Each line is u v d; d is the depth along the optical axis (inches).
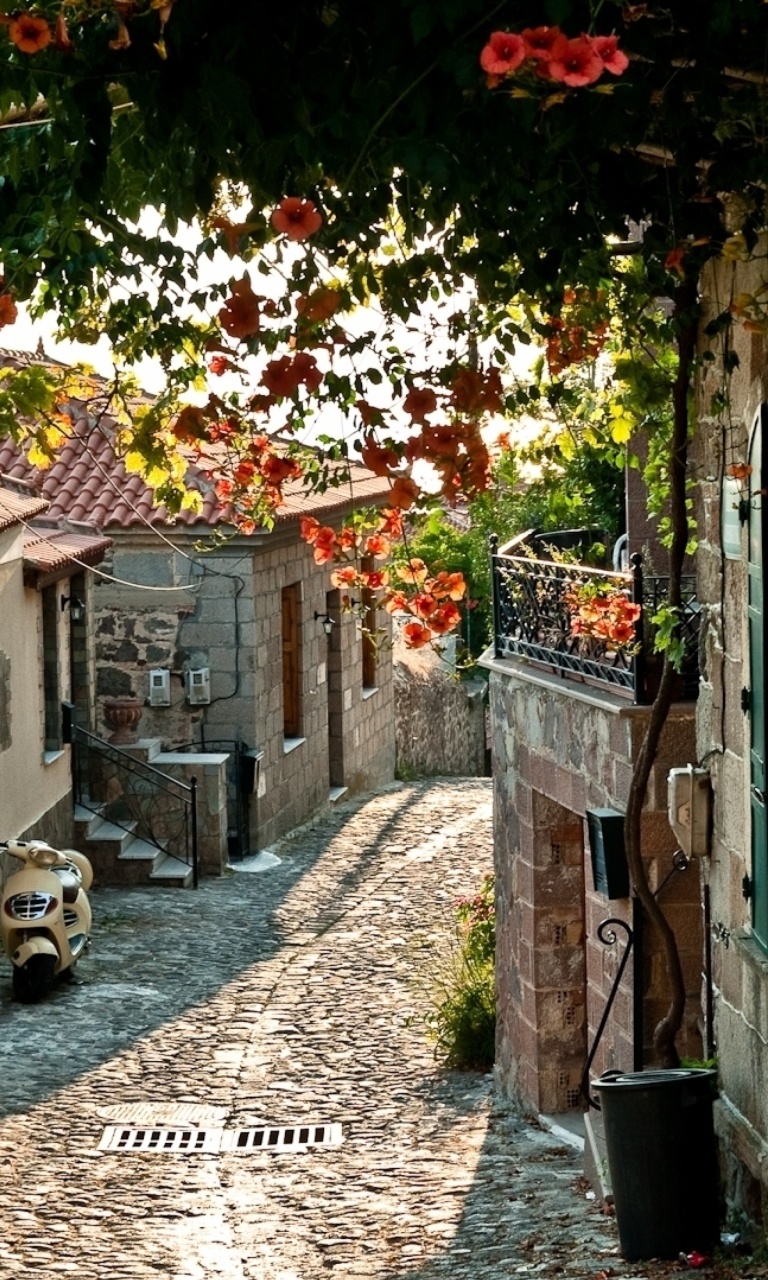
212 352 226.8
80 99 156.8
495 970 428.1
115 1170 351.3
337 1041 463.8
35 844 525.0
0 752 575.5
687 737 320.8
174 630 762.2
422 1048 458.3
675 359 290.4
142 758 716.0
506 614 397.1
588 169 188.4
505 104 155.7
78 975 532.1
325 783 892.0
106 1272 280.7
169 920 618.2
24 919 506.0
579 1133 369.4
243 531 286.2
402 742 1095.6
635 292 241.8
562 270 206.5
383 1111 402.3
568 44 124.9
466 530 880.3
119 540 755.4
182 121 162.7
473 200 195.2
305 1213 317.1
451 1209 310.7
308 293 204.7
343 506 852.6
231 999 507.2
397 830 831.7
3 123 179.3
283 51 154.3
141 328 230.2
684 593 337.7
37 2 155.6
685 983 327.0
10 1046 450.3
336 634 922.1
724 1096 260.5
